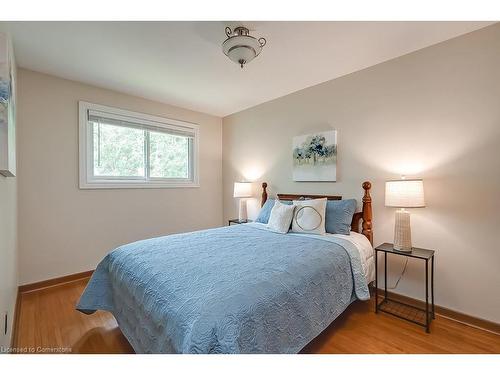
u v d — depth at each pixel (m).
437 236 2.10
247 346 1.05
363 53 2.25
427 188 2.15
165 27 1.85
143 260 1.63
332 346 1.66
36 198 2.60
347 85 2.69
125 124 3.23
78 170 2.87
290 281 1.39
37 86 2.59
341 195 2.76
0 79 1.31
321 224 2.40
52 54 2.24
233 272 1.42
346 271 1.88
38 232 2.61
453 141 2.02
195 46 2.11
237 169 4.09
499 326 1.81
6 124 1.31
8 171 1.33
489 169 1.86
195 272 1.42
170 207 3.69
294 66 2.50
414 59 2.21
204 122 4.12
